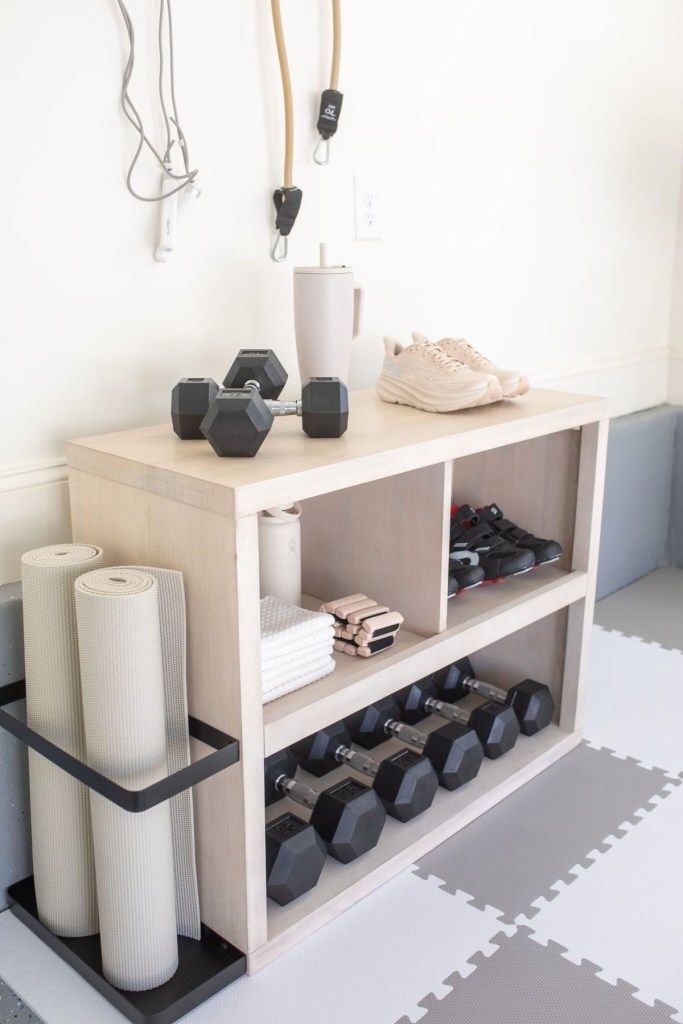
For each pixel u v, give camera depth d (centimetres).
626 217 244
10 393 130
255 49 150
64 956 118
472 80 190
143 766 106
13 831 127
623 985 115
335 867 131
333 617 130
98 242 136
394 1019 109
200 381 124
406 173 182
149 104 138
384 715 160
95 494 121
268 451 118
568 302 231
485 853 140
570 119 216
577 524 163
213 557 104
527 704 165
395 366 152
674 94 249
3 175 124
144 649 103
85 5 128
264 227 159
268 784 142
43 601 110
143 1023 106
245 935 114
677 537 271
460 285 200
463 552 158
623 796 155
